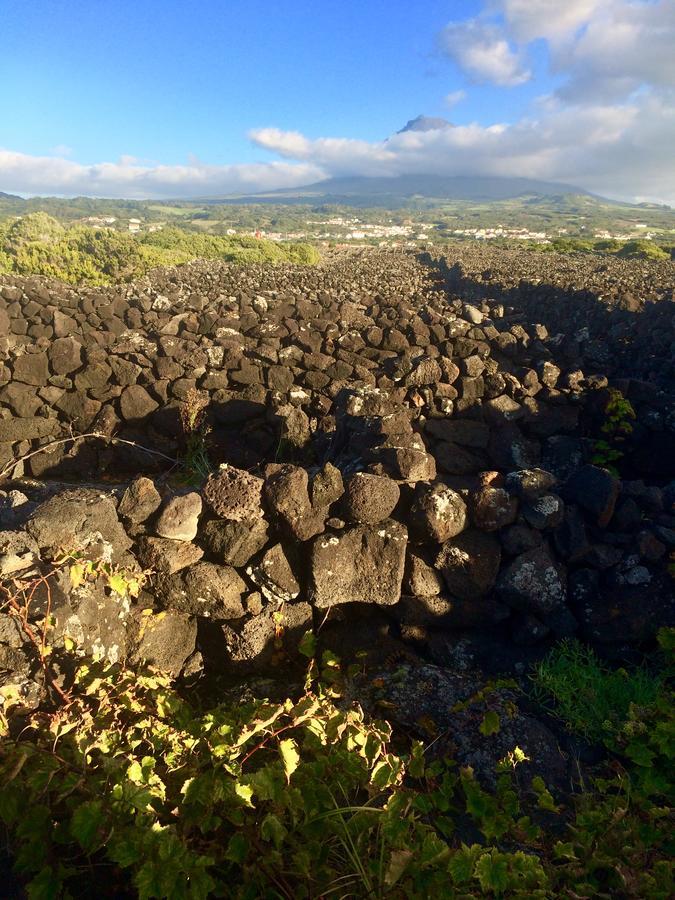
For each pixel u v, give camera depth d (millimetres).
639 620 3801
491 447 7434
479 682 3584
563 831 2738
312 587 3660
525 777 2990
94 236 30109
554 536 3988
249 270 21828
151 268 25125
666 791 2654
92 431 8625
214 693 3555
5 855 2246
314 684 3525
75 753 2418
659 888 2184
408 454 4363
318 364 9141
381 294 15586
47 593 2996
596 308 13391
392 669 3646
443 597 3824
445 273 28656
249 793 2314
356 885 2201
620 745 3096
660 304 11219
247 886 2158
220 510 3641
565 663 3656
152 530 3605
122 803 2201
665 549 3945
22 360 8680
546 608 3807
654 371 8953
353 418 6547
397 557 3691
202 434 8422
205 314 10203
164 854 2055
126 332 9805
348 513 3713
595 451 7199
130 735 2697
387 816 2260
